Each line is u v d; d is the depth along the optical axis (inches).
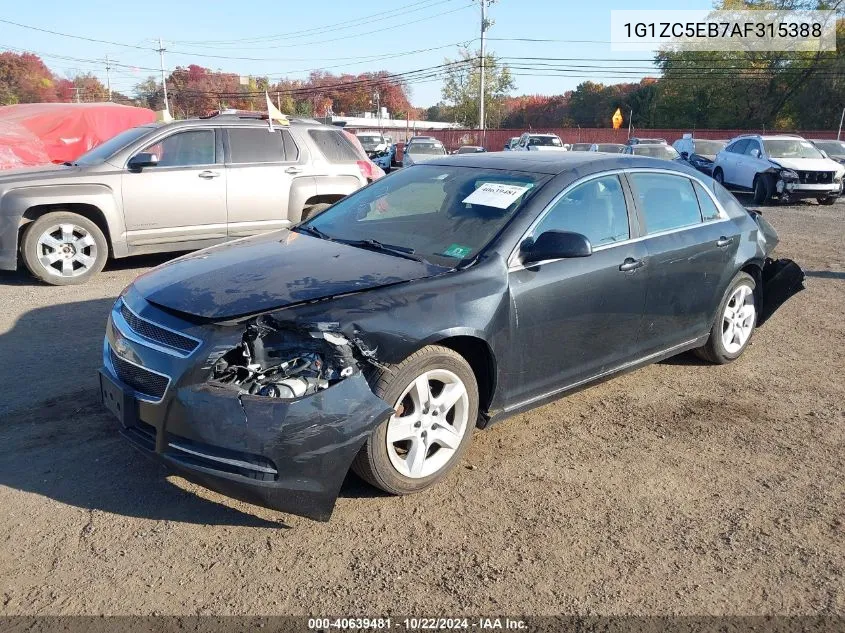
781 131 1744.6
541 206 159.2
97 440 160.4
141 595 110.7
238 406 117.4
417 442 137.7
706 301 201.6
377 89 3897.6
